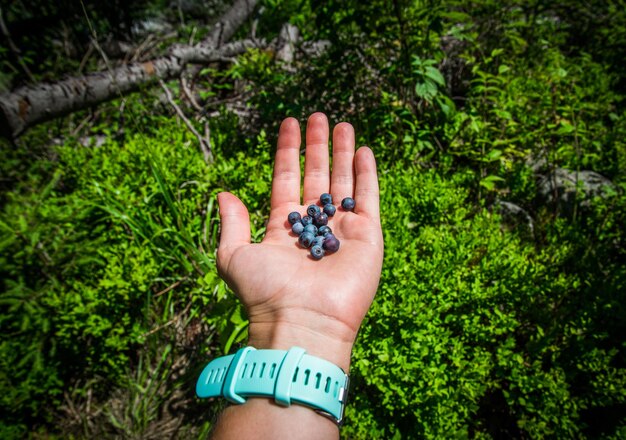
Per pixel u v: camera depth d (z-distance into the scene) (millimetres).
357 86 574
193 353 426
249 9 910
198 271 415
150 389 418
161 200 451
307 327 239
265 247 267
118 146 569
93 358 402
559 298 387
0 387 372
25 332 381
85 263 402
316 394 208
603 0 819
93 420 411
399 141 524
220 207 281
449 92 675
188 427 399
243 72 604
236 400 212
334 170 339
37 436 401
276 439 200
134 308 412
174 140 567
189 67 802
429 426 315
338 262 266
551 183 525
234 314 324
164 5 1059
